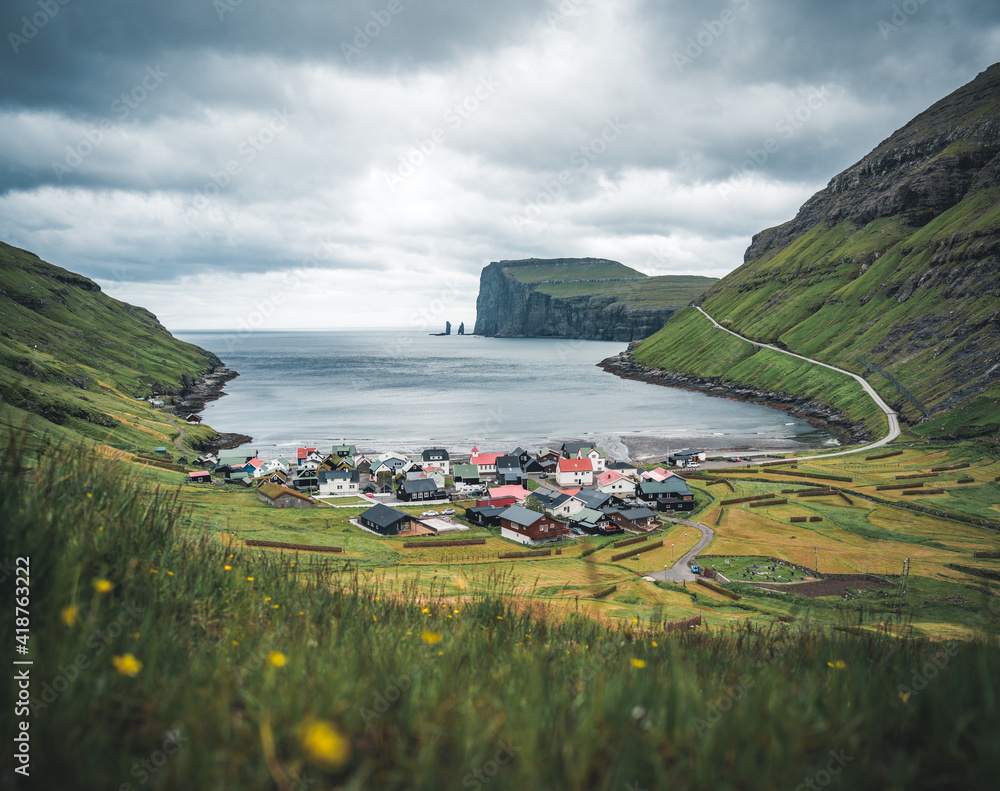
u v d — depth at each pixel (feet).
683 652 28.73
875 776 11.73
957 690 14.71
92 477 27.20
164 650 16.46
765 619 138.21
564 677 19.20
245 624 22.50
